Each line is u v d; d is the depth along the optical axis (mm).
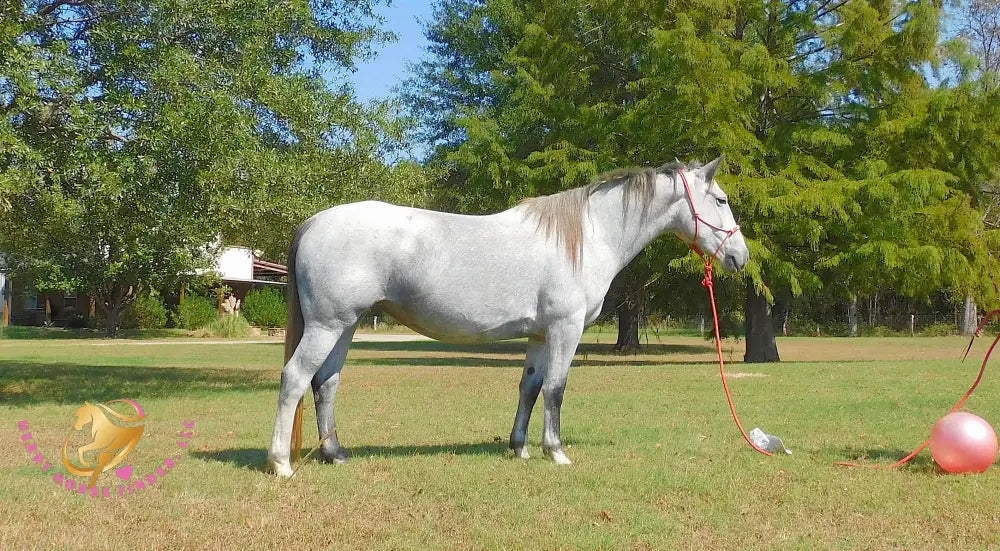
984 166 20922
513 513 5129
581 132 21531
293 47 15273
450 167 30047
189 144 11133
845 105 21188
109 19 11836
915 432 8734
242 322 41844
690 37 18766
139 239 12297
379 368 19312
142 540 4523
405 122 15961
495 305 6484
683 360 24469
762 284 18922
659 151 20031
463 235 6445
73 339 35625
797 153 20656
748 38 22062
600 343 36906
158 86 11312
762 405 11156
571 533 4727
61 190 10867
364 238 6117
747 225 19859
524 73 22062
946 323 48188
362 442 8008
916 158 20594
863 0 20109
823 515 5301
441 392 13203
